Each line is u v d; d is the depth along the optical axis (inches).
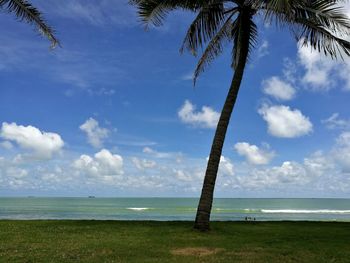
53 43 598.5
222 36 705.0
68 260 376.2
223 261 382.6
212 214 2393.0
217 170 608.7
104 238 512.1
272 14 560.4
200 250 438.0
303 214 2459.4
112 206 3806.6
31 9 578.2
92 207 3472.0
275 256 407.5
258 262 379.9
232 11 644.7
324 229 635.5
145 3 609.9
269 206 4389.8
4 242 474.0
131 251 425.4
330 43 608.1
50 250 425.1
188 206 3929.6
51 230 584.4
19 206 3644.2
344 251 436.8
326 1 582.2
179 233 563.2
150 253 416.8
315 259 394.9
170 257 398.0
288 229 632.4
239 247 457.4
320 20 601.0
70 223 682.8
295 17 596.1
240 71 633.6
